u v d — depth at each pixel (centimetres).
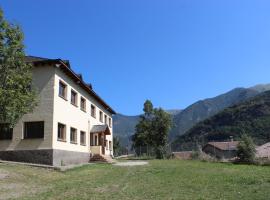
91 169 2872
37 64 3095
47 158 2964
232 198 1511
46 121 3022
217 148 8488
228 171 2709
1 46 2308
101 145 4534
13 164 2664
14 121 2422
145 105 6994
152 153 6091
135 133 7056
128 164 3428
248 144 4191
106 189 1803
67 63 3412
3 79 2302
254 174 2459
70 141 3453
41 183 2073
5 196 1634
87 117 4166
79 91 3869
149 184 1973
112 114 5903
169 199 1498
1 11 2320
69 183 2055
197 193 1652
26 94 2467
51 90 3072
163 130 6850
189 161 4125
